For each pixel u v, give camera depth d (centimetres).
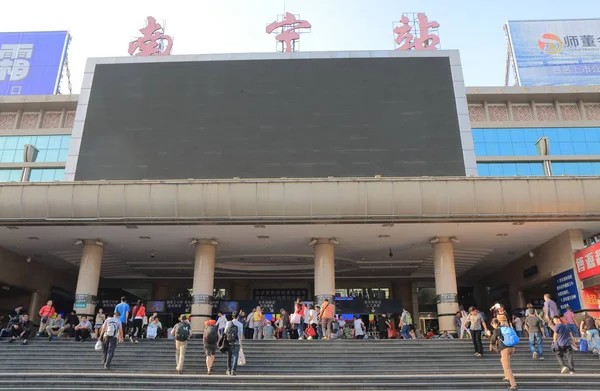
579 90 3428
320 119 2528
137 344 1766
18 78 3762
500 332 1280
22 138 3419
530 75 3791
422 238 2458
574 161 3350
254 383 1305
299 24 3053
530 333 1648
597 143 3381
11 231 2262
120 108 2581
